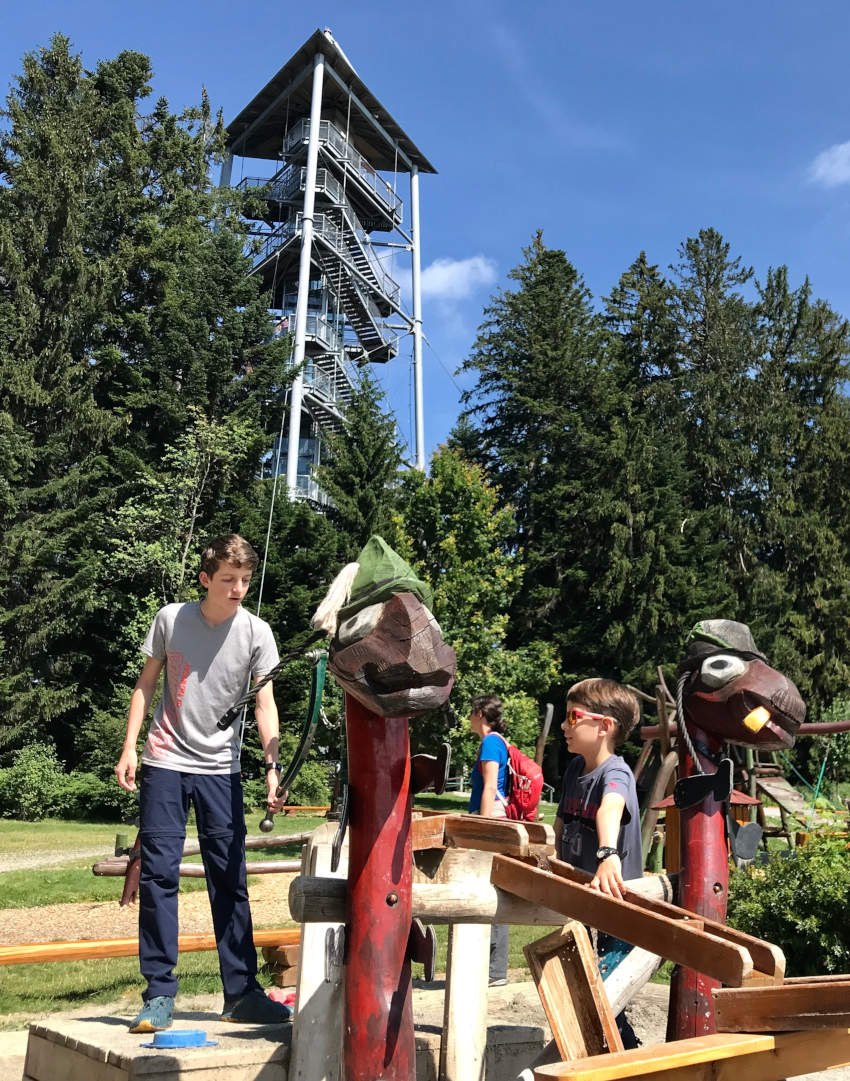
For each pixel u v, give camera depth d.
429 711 2.85
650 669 37.47
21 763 26.22
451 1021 3.50
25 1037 4.86
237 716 3.46
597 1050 2.96
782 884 6.64
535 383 45.16
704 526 41.69
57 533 30.77
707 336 48.12
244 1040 3.31
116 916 10.31
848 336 48.50
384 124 52.69
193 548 31.38
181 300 35.78
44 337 32.66
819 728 7.56
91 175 38.12
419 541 25.27
